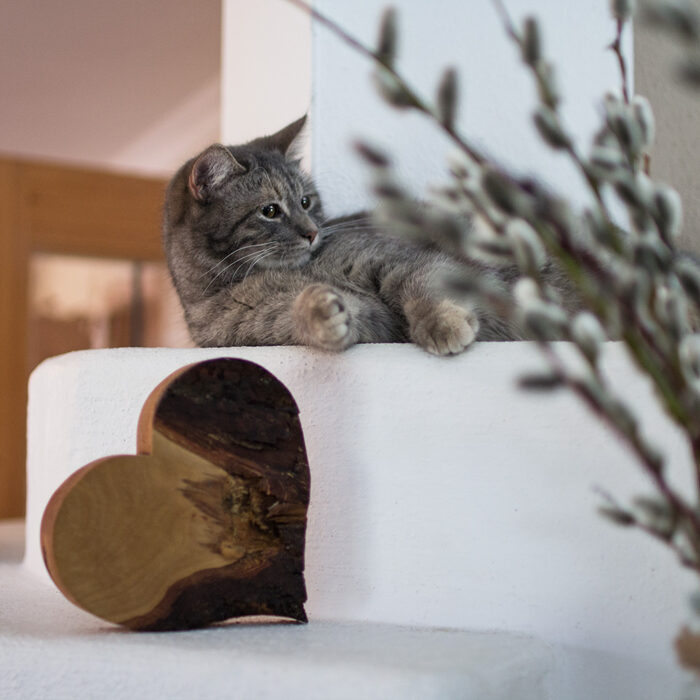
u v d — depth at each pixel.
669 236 0.58
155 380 1.39
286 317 1.59
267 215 1.78
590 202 1.73
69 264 4.39
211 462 1.11
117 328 4.47
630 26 1.84
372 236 1.71
